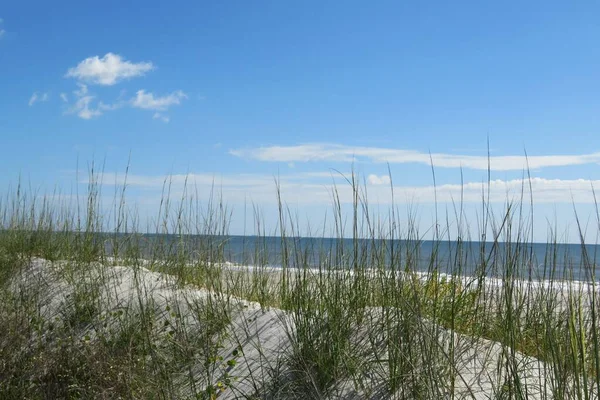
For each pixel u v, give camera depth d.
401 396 3.73
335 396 3.89
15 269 7.53
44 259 7.91
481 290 4.59
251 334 5.05
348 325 4.38
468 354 4.16
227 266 6.54
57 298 6.59
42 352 5.23
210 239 6.59
